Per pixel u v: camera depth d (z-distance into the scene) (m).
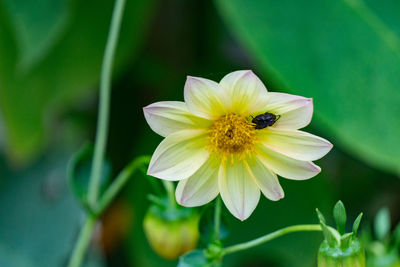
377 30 0.67
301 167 0.53
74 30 0.73
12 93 0.74
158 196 0.59
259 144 0.53
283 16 0.66
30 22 0.70
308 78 0.65
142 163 0.59
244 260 0.73
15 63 0.73
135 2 0.74
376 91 0.66
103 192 0.62
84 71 0.75
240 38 0.66
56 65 0.74
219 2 0.66
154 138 0.75
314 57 0.66
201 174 0.53
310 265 0.72
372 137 0.65
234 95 0.52
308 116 0.52
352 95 0.65
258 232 0.73
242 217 0.53
